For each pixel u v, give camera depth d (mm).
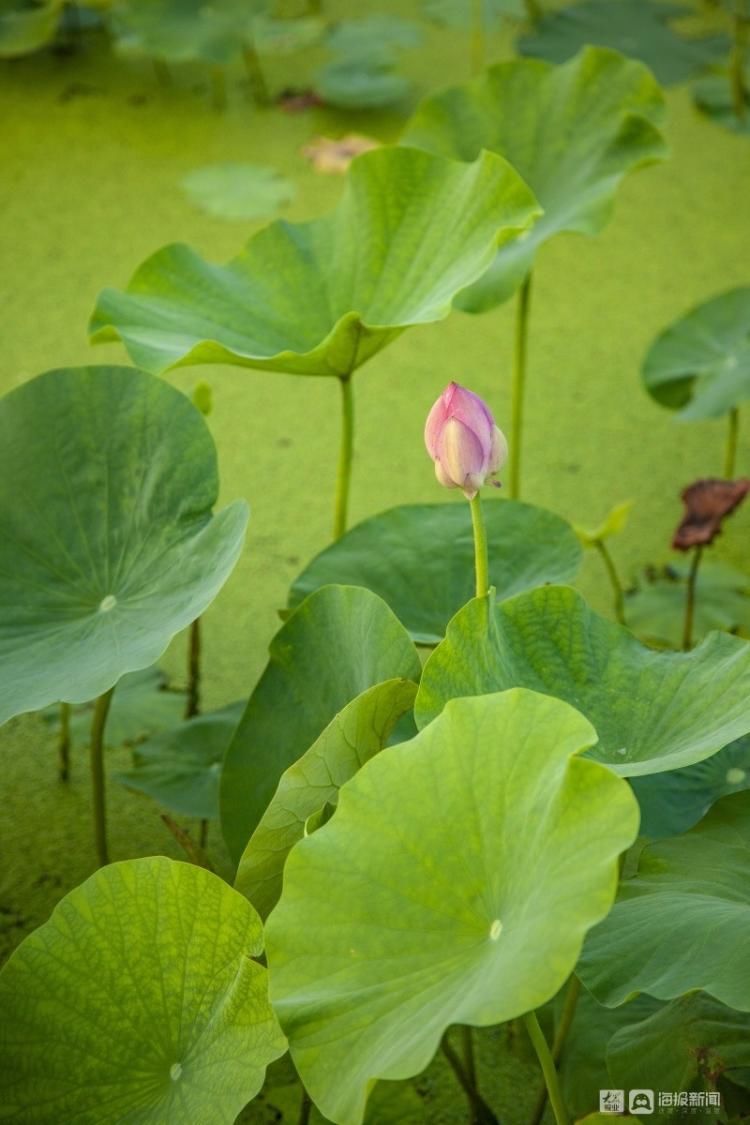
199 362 3719
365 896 3111
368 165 3898
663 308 5480
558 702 3113
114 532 3574
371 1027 3035
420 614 3650
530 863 3059
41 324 5418
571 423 4984
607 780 3035
